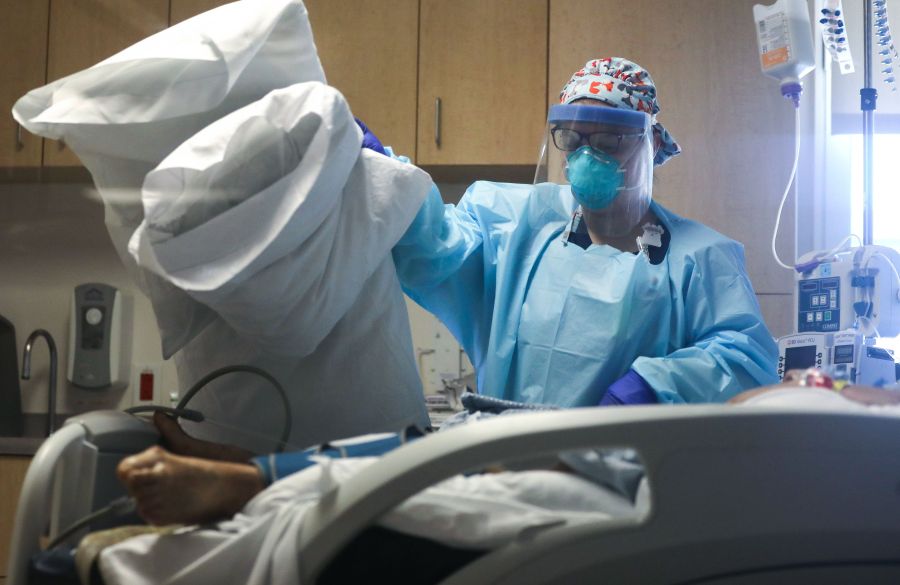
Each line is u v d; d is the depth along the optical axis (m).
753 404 1.16
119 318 3.69
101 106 1.47
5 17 3.60
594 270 2.01
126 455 1.34
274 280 1.35
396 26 3.52
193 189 1.32
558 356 1.99
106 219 1.58
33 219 3.87
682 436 0.98
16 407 3.72
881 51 2.35
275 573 0.98
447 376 3.62
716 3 3.36
